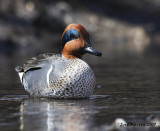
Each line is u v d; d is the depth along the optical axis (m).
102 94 11.55
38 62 11.30
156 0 52.34
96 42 36.12
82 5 43.41
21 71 11.92
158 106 9.48
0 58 23.81
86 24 39.19
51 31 35.59
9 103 10.15
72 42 11.12
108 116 8.36
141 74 16.55
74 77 10.52
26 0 36.09
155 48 30.64
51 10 37.00
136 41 37.31
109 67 19.66
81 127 7.39
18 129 7.32
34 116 8.43
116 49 30.50
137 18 46.59
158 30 43.41
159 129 7.30
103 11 45.53
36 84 11.04
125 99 10.61
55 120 8.01
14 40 30.73
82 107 9.45
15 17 33.09
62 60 11.00
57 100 10.54
